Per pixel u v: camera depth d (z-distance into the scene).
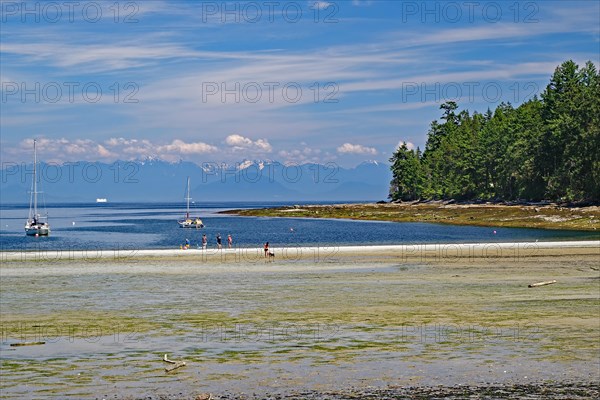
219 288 48.94
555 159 162.88
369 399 21.64
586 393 22.05
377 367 25.55
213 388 23.12
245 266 64.44
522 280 51.94
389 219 185.50
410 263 65.88
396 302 41.38
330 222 182.50
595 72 176.50
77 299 44.00
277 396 22.12
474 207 176.00
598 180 146.25
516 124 195.50
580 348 28.38
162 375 24.84
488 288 47.41
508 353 27.56
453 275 55.66
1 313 38.69
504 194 197.50
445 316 36.22
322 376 24.41
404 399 21.59
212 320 35.78
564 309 38.09
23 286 50.69
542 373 24.52
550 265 63.03
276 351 28.38
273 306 40.38
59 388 23.31
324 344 29.61
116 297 44.78
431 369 25.17
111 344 30.09
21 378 24.56
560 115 161.62
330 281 52.41
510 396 21.78
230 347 29.25
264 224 180.50
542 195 173.00
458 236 113.44
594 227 124.56
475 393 22.11
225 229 158.88
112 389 23.16
